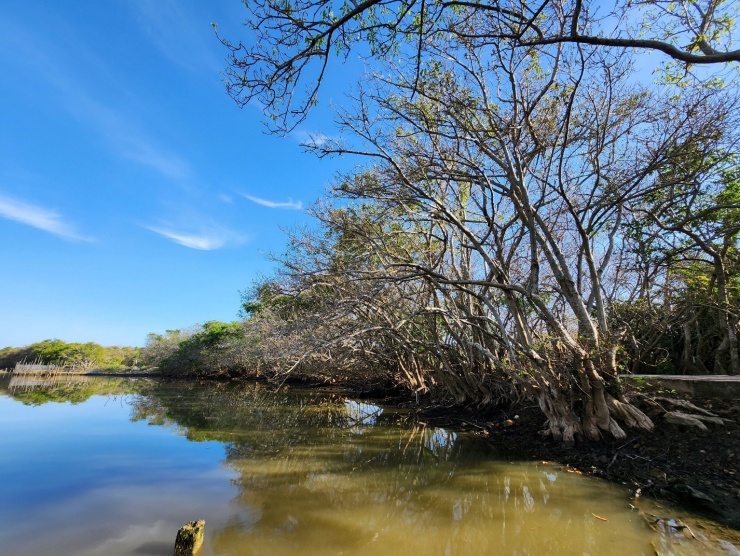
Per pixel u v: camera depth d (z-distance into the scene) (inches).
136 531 229.0
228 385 1460.4
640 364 520.4
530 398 476.1
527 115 374.3
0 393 1127.6
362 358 861.8
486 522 235.9
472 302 574.9
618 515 238.2
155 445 445.1
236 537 219.5
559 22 296.4
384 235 582.9
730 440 281.6
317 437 496.7
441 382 732.7
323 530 228.2
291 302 784.3
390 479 322.7
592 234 450.0
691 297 491.8
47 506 266.7
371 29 215.2
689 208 440.5
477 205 517.7
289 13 194.7
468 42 294.8
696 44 269.4
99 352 2837.1
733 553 188.9
